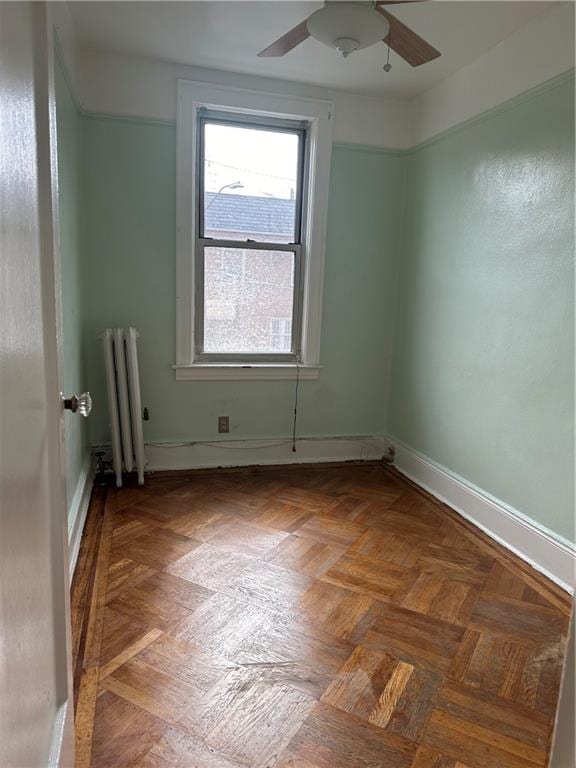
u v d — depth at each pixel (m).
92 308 3.05
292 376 3.45
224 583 2.07
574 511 2.11
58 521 1.01
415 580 2.15
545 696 1.54
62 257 2.18
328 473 3.38
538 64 2.26
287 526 2.60
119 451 2.99
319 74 2.96
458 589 2.09
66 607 1.07
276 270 3.36
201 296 3.25
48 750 0.86
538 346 2.29
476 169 2.70
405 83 3.04
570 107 2.10
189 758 1.29
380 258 3.49
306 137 3.26
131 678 1.54
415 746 1.35
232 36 2.58
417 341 3.29
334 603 1.96
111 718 1.40
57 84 2.09
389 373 3.63
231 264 3.27
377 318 3.56
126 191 2.99
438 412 3.07
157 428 3.28
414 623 1.86
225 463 3.43
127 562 2.20
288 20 2.40
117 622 1.80
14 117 0.69
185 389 3.28
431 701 1.50
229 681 1.55
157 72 2.90
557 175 2.17
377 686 1.55
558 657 1.71
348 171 3.32
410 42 1.98
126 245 3.04
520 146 2.38
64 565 1.06
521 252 2.38
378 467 3.53
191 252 3.13
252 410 3.43
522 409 2.38
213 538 2.44
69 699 1.08
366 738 1.37
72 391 2.46
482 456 2.67
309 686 1.54
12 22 0.68
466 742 1.37
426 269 3.18
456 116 2.86
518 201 2.40
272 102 3.08
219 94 2.99
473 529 2.63
